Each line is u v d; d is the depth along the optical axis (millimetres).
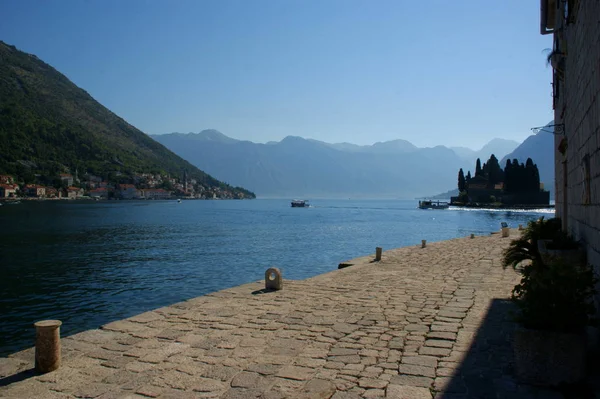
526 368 5883
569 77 10242
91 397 5965
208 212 131125
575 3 8383
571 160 10508
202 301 11555
